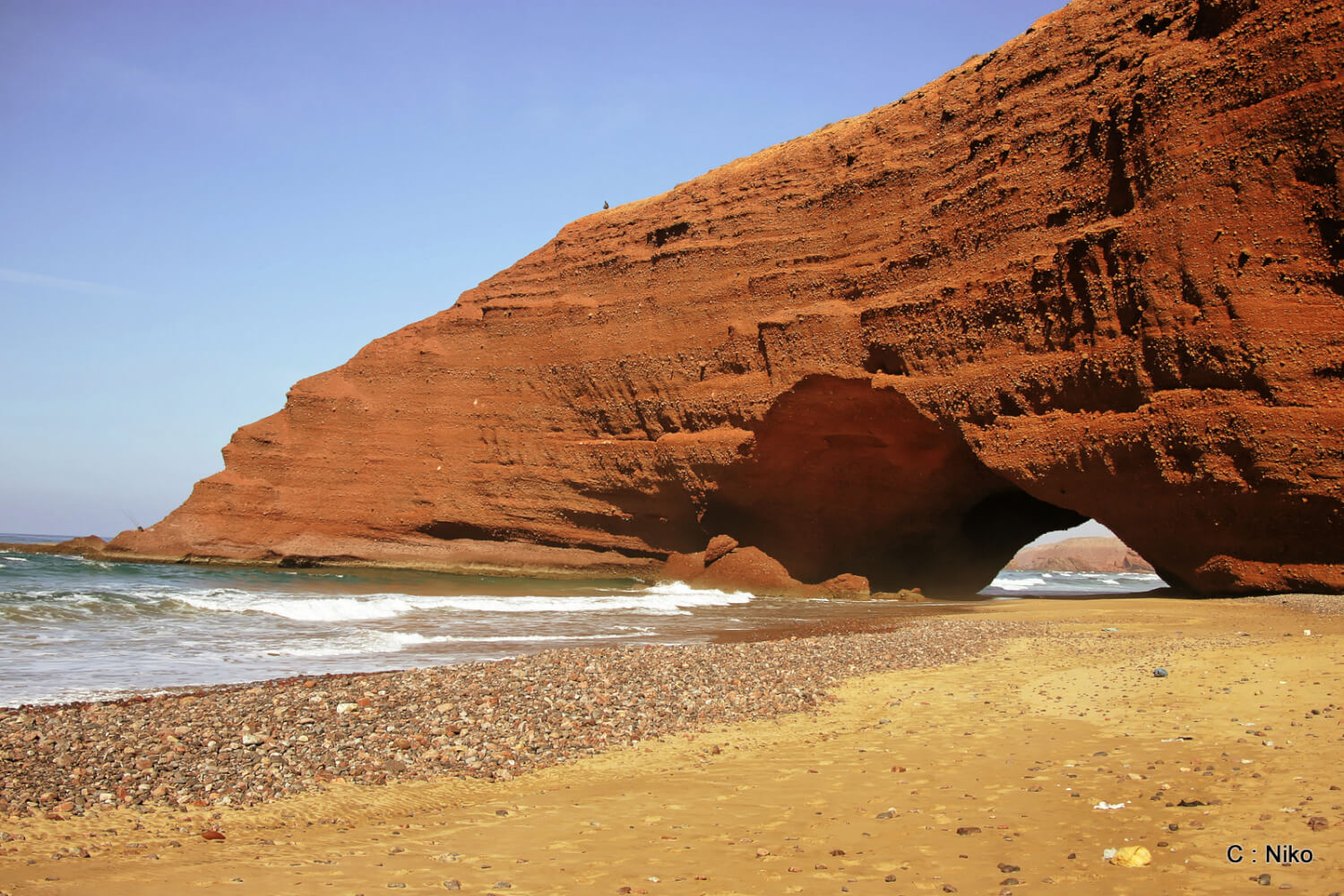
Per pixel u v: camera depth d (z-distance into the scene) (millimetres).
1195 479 22828
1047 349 27156
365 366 48094
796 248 37562
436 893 5141
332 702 10680
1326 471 20844
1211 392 22812
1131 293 24969
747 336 36125
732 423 35812
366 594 30266
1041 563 130125
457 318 47000
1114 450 24734
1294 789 6164
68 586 29062
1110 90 28016
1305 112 22375
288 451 46469
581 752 8984
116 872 5598
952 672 13289
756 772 7996
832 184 37375
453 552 43469
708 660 14320
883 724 9844
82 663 14406
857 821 6355
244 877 5465
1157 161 25000
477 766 8438
